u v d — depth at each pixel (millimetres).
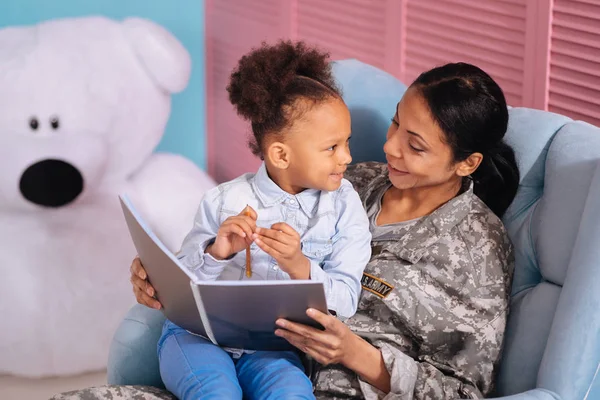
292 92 1329
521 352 1380
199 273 1345
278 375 1290
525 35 1820
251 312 1226
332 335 1252
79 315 2361
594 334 1252
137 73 2396
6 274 2322
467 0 1959
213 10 2957
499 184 1474
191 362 1304
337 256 1394
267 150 1374
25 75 2230
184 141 3064
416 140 1366
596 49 1672
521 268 1445
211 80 3039
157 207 2469
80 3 2697
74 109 2250
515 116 1528
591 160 1376
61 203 2260
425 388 1324
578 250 1300
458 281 1387
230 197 1428
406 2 2152
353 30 2385
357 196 1458
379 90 1672
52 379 2365
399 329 1405
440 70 1383
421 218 1442
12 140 2209
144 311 1498
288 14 2641
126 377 1476
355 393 1368
